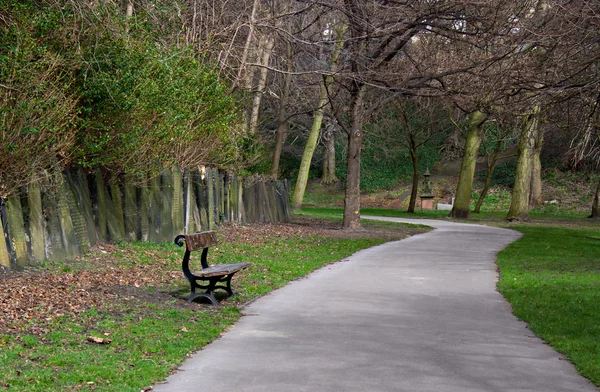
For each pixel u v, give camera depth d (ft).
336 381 20.71
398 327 29.30
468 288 41.83
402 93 87.35
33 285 32.07
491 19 72.38
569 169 189.88
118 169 48.52
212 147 63.72
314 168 225.97
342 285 42.01
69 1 42.68
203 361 23.13
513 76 70.13
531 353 25.05
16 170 36.50
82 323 26.50
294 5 93.04
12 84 36.86
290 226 85.87
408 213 158.71
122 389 19.01
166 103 50.72
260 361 23.15
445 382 20.84
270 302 35.42
